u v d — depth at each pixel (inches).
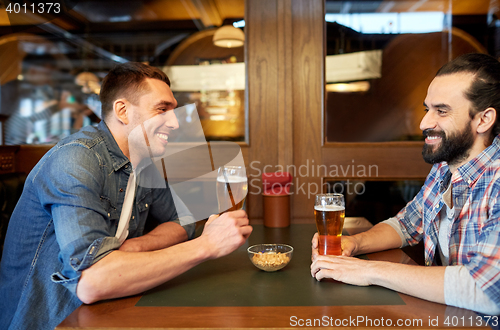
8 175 64.1
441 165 43.4
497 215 32.1
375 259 41.9
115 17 89.5
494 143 37.1
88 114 138.0
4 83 143.5
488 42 79.0
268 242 51.5
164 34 86.7
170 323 26.9
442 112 37.7
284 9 71.6
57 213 35.0
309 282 35.3
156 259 33.5
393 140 77.0
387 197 74.7
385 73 76.7
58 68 142.5
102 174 41.1
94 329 26.3
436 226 42.6
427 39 78.0
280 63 71.9
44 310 38.8
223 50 78.6
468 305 29.1
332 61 75.5
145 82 45.0
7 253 42.7
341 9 74.8
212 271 38.9
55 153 39.5
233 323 26.6
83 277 30.8
